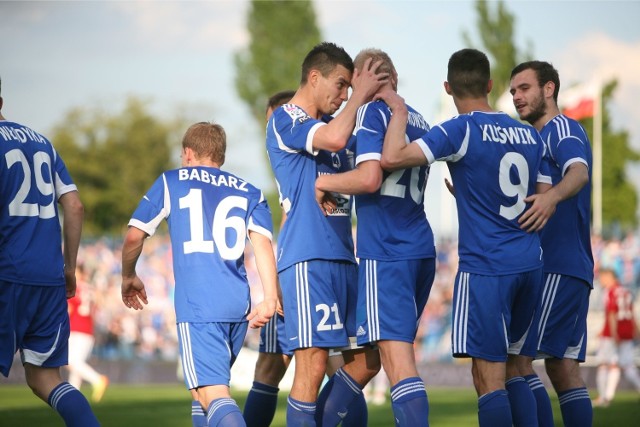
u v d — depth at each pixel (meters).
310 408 12.85
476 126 12.20
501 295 12.11
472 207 12.27
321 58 13.14
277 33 106.75
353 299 13.20
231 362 13.15
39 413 24.28
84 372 28.98
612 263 42.94
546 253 13.98
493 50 81.06
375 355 13.47
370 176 11.94
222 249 12.84
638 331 29.86
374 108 12.41
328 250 12.79
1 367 12.14
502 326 12.13
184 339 12.64
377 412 25.20
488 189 12.19
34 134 12.94
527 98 14.35
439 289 46.66
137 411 24.62
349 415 13.88
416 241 12.45
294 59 106.06
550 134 13.88
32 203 12.51
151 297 48.00
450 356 43.91
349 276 13.08
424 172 12.74
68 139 111.69
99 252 49.75
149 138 113.12
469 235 12.30
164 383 41.72
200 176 13.10
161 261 49.41
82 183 110.31
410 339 12.25
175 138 115.94
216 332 12.60
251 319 12.54
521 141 12.45
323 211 12.78
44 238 12.61
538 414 13.52
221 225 12.89
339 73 13.11
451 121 12.16
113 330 47.00
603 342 29.22
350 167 13.44
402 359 12.17
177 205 12.89
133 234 12.88
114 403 27.58
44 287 12.52
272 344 14.61
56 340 12.67
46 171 12.81
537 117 14.43
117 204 109.38
